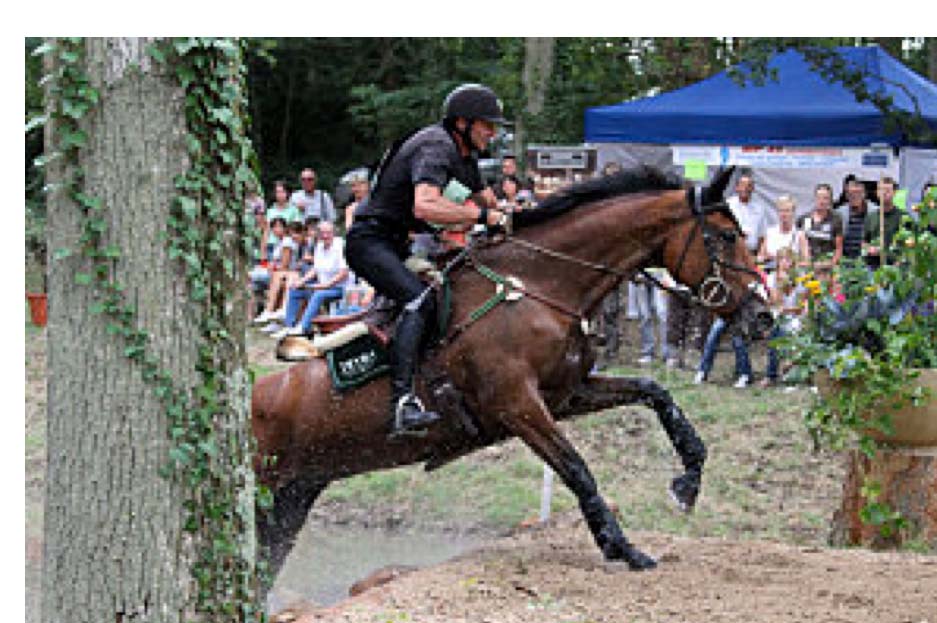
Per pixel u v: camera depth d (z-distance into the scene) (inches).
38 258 684.1
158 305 172.2
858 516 295.7
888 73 553.0
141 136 171.0
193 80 172.1
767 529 349.4
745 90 564.7
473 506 380.8
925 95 550.6
